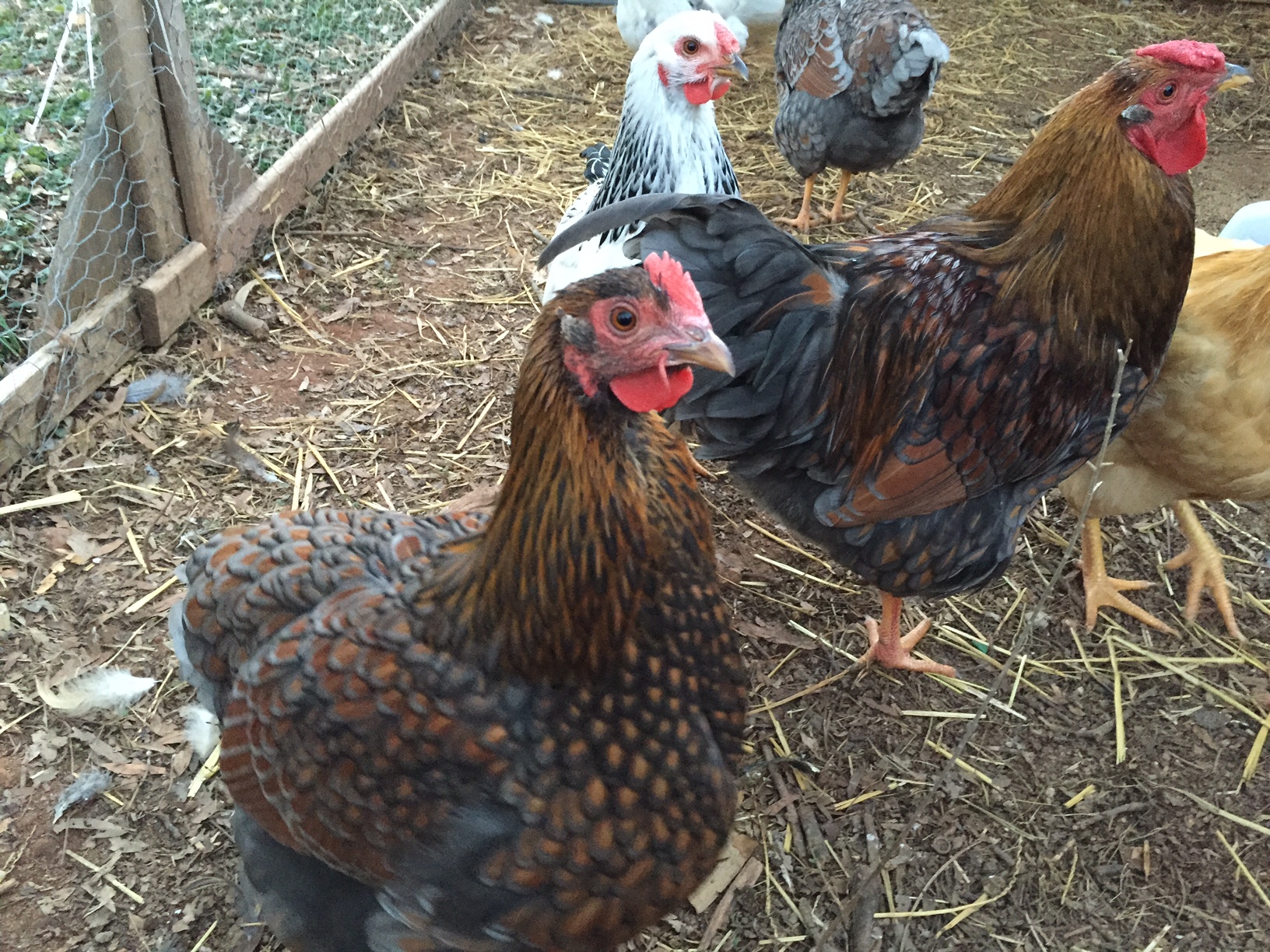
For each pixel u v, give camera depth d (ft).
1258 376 2.68
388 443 3.72
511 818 1.96
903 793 2.87
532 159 5.30
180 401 3.77
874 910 2.63
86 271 3.65
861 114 4.36
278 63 5.17
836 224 4.98
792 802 2.85
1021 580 3.43
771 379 2.62
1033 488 2.78
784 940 2.58
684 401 2.64
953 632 3.28
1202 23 6.91
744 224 2.56
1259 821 2.81
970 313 2.56
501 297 4.36
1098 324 2.56
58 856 2.65
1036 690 3.13
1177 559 3.43
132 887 2.62
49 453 3.53
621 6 5.80
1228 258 2.82
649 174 3.52
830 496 2.73
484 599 1.97
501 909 1.99
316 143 4.72
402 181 5.01
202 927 2.57
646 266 1.87
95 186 3.58
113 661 3.02
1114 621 3.31
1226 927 2.62
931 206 5.15
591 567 1.89
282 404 3.82
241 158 4.23
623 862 1.99
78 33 4.74
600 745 1.96
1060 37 6.72
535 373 1.86
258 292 4.24
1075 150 2.49
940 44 4.16
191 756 2.85
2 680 2.96
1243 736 3.01
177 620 2.41
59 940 2.53
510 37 6.48
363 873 2.07
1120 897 2.67
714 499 3.67
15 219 4.09
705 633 2.10
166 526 3.37
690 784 2.04
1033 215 2.56
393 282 4.39
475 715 1.96
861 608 3.35
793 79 4.50
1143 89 2.42
